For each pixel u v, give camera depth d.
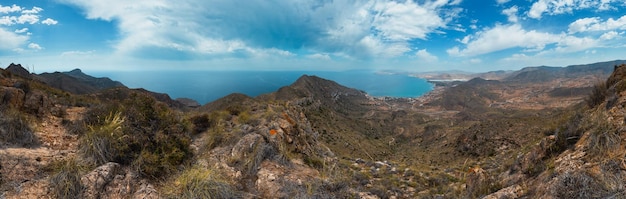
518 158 8.01
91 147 5.92
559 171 5.39
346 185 7.38
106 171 5.32
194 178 5.75
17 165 5.07
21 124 6.39
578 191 4.48
